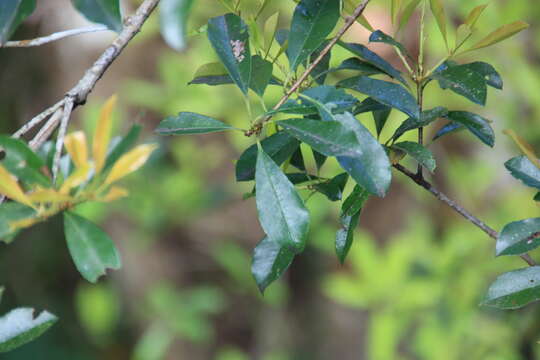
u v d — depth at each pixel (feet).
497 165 8.38
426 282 7.52
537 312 7.53
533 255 7.55
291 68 4.17
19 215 3.83
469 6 7.62
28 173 3.76
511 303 4.10
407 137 7.30
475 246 7.77
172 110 8.22
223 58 4.07
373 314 7.74
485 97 4.25
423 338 7.55
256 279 4.17
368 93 4.24
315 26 4.18
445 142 8.53
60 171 4.02
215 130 4.07
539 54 8.38
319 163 4.40
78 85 4.04
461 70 4.29
